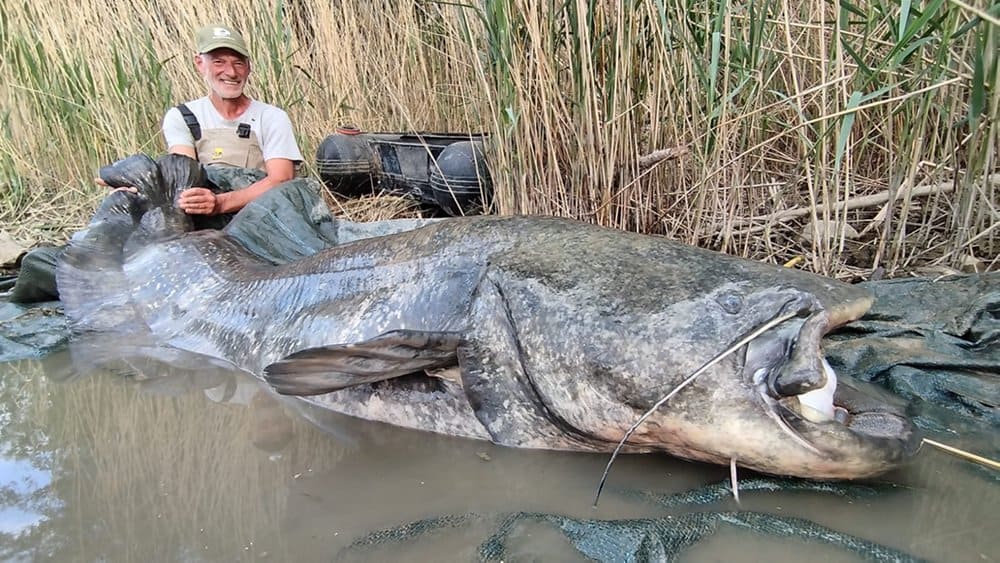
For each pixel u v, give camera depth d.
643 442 2.03
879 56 3.19
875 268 3.06
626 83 3.33
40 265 3.88
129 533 1.77
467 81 4.01
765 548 1.60
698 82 3.34
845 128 2.71
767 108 3.28
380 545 1.69
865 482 1.86
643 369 1.95
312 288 2.88
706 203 3.52
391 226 3.77
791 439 1.77
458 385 2.34
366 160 5.02
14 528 1.80
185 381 2.89
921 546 1.59
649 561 1.57
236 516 1.84
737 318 1.90
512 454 2.16
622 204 3.51
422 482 2.00
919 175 3.46
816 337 1.77
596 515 1.78
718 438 1.86
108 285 3.66
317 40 5.71
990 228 2.87
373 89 5.71
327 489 1.98
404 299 2.49
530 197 3.67
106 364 3.10
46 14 5.84
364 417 2.49
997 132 2.99
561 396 2.08
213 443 2.31
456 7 3.88
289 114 5.67
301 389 2.26
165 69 5.82
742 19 3.20
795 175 3.49
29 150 6.59
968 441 2.05
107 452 2.25
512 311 2.19
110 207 3.90
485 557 1.62
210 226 4.18
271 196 3.82
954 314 2.61
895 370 2.42
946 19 2.71
